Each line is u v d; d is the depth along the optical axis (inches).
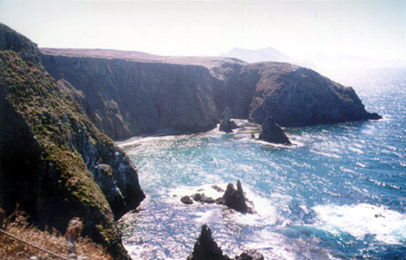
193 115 5851.4
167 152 4158.5
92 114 4896.7
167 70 6348.4
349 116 6186.0
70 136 2114.9
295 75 6240.2
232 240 2028.8
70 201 1630.2
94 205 1680.6
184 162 3708.2
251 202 2549.2
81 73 5285.4
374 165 3457.2
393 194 2687.0
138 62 6299.2
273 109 6122.1
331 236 2059.5
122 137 5142.7
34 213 1585.9
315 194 2731.3
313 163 3580.2
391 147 4146.2
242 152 4077.3
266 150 4156.0
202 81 6643.7
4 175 1631.4
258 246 1958.7
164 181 3110.2
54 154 1786.4
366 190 2787.9
